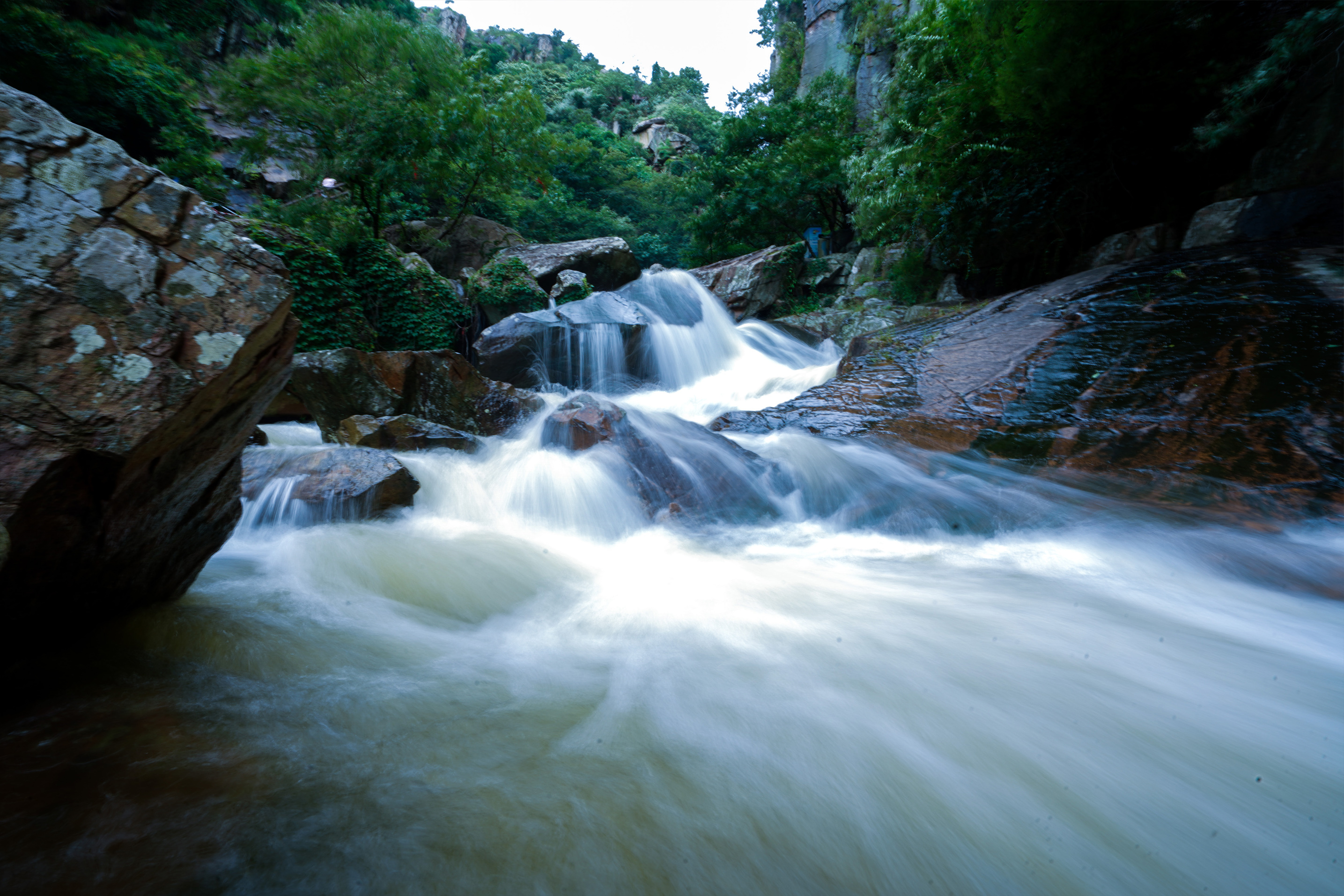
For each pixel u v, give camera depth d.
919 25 14.84
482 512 5.42
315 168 19.61
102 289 1.70
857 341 10.56
